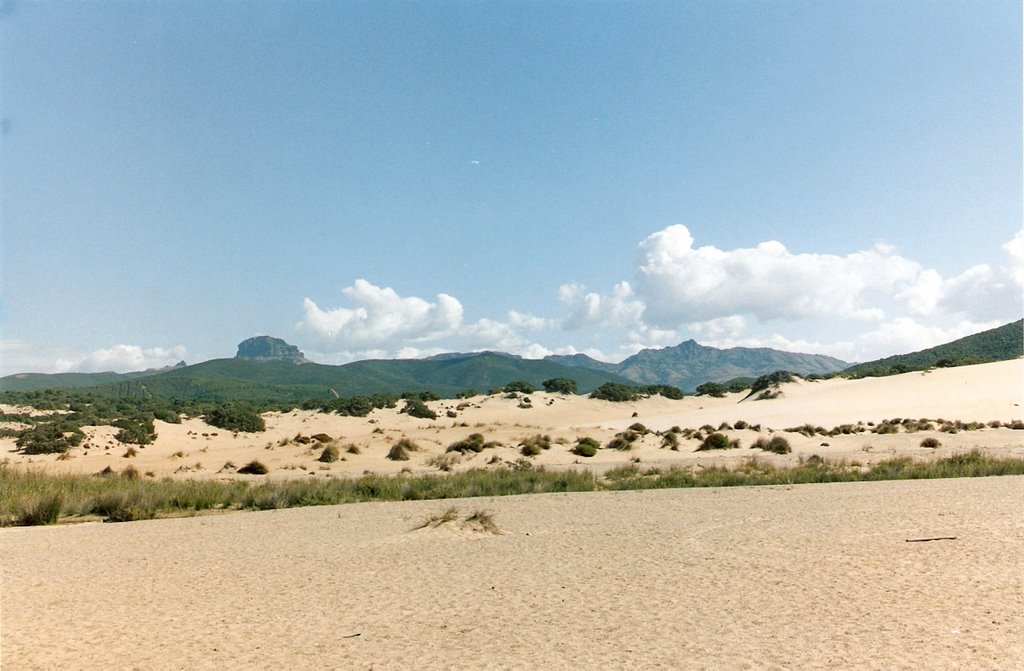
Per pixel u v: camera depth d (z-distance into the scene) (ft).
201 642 25.44
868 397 271.08
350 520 57.72
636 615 26.78
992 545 36.17
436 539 46.09
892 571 31.78
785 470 93.09
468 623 26.66
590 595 30.07
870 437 153.38
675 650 22.66
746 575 32.50
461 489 79.46
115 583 35.70
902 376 315.99
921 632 23.44
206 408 291.79
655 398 364.17
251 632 26.50
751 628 24.59
